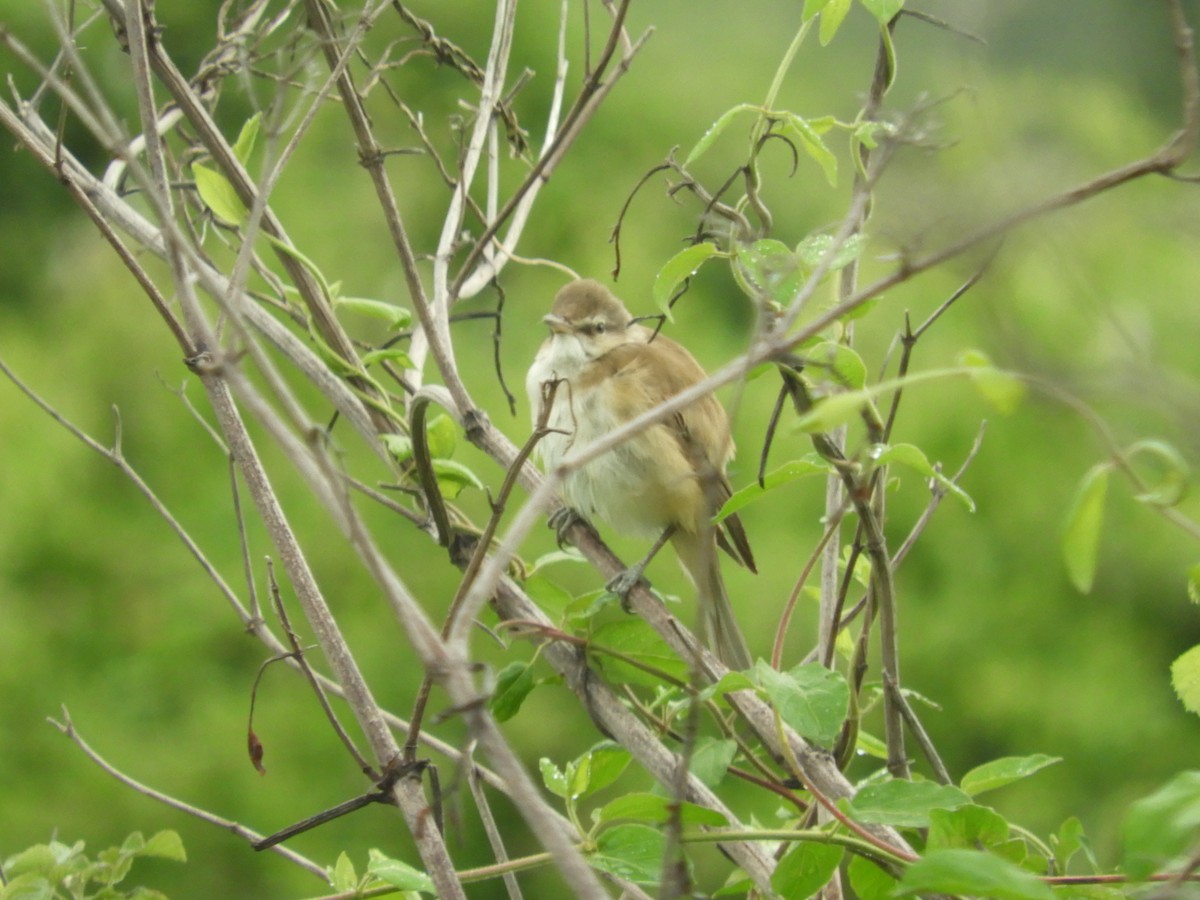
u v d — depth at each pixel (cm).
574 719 1603
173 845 602
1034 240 383
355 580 1720
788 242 1811
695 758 536
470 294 680
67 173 527
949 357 1667
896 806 455
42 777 1684
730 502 507
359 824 1659
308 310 679
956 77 532
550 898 1516
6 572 1775
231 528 1791
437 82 1947
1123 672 1692
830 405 354
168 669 1730
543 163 635
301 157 1944
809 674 462
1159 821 340
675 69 2098
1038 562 1739
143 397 1897
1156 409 346
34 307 2066
